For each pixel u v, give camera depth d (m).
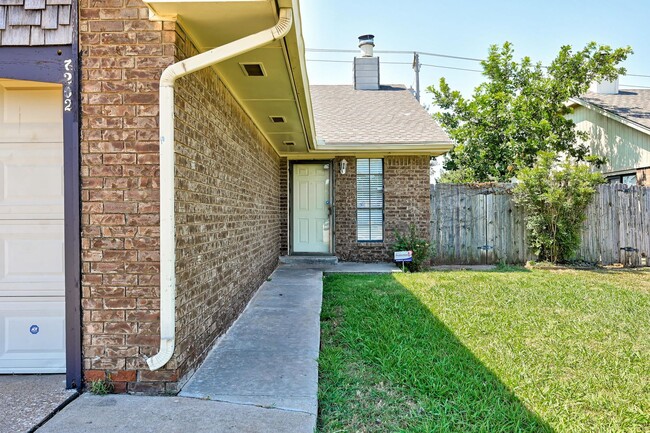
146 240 2.49
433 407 2.42
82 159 2.50
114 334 2.48
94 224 2.49
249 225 5.08
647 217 8.84
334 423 2.25
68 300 2.49
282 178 8.67
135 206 2.50
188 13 2.49
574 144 12.62
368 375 2.90
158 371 2.49
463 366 3.05
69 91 2.51
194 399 2.42
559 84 12.44
